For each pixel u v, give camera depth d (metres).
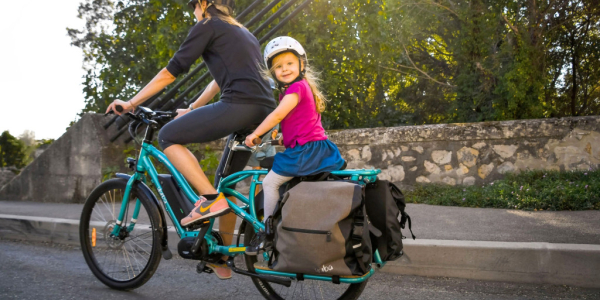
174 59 2.92
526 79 8.45
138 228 3.27
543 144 6.52
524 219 4.75
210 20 2.93
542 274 3.40
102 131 6.53
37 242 4.77
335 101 9.74
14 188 6.99
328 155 2.60
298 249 2.30
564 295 3.18
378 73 11.00
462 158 6.70
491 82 9.14
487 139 6.64
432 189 6.45
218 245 2.94
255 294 3.20
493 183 6.41
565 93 11.77
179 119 2.92
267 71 2.75
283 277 2.70
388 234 2.48
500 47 8.88
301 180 2.55
